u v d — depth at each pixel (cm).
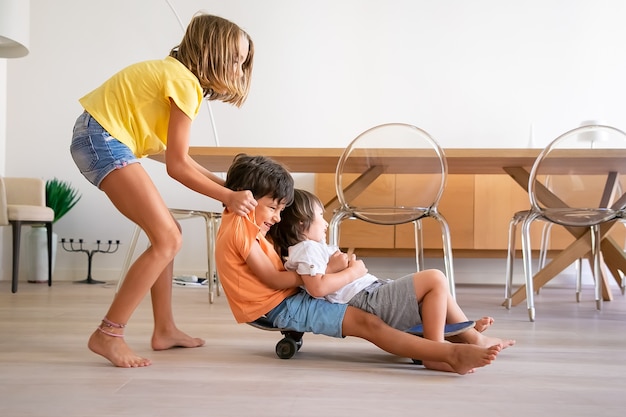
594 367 161
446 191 438
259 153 283
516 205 436
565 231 439
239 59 177
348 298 164
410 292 159
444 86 479
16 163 482
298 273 163
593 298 366
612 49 476
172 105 165
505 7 478
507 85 477
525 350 185
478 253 443
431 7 480
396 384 138
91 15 484
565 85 477
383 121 480
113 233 478
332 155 282
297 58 483
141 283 157
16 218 379
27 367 152
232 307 169
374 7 481
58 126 482
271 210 167
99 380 138
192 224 477
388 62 480
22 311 271
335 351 179
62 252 476
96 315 259
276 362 162
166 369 151
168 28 482
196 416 110
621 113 474
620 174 264
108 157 161
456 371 147
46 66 483
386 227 438
